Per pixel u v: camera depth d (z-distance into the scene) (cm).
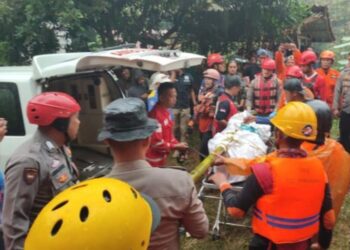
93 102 452
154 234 163
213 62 725
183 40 1059
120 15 895
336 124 786
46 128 208
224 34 1050
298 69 564
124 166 166
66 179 206
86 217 104
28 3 709
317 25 1525
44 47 770
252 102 618
